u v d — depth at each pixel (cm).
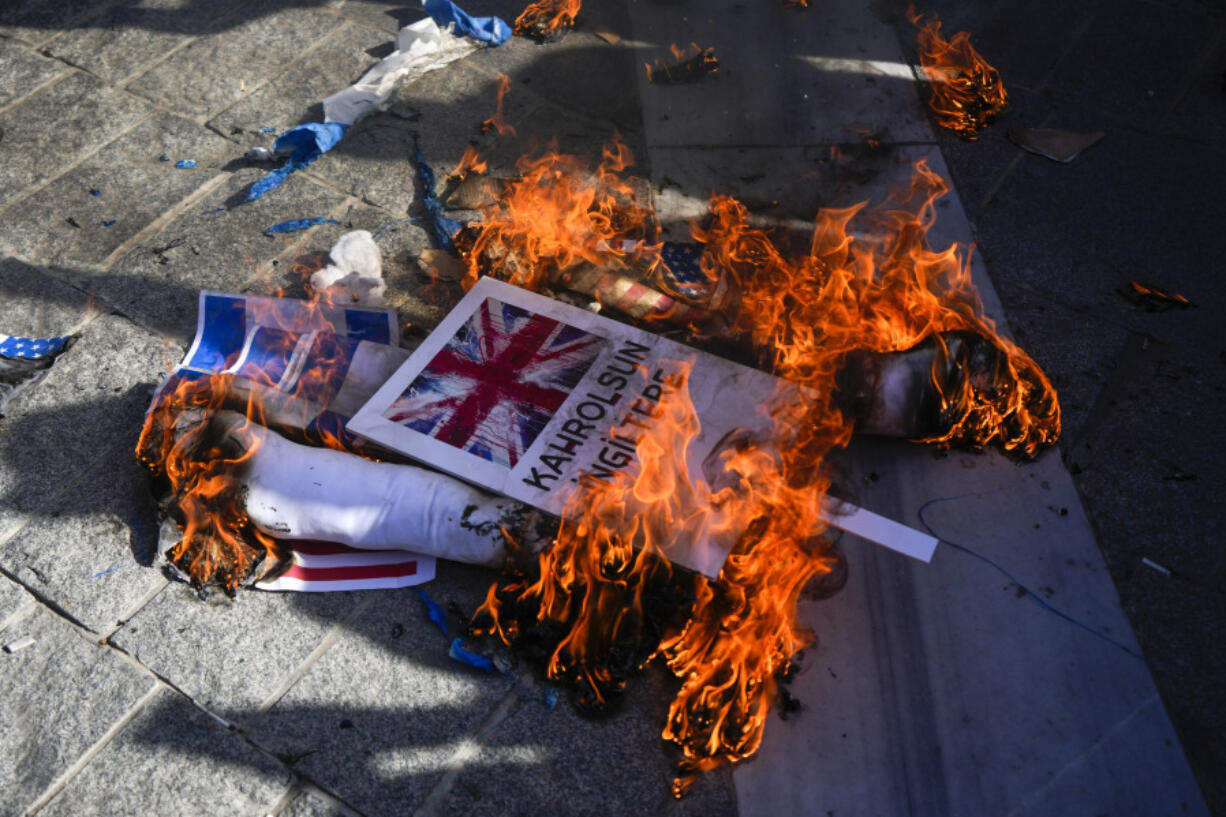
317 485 259
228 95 413
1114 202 366
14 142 392
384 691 242
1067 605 258
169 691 244
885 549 267
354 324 317
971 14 452
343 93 397
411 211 362
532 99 410
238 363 304
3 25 446
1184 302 330
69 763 233
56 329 324
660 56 431
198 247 350
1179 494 280
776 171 379
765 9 458
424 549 260
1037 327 324
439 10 437
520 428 279
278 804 225
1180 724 237
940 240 352
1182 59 426
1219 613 256
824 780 228
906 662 247
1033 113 404
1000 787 227
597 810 223
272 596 259
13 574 265
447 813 223
